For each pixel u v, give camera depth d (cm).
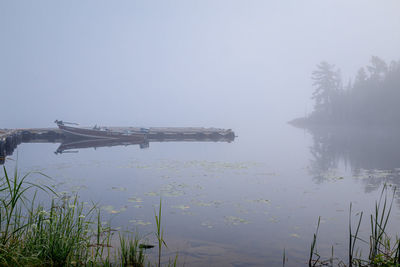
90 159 1908
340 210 827
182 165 1683
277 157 2108
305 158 2047
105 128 3803
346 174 1407
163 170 1505
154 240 585
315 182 1220
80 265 436
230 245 576
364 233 648
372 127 6956
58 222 467
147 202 885
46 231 451
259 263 496
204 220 728
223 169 1555
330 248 569
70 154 2186
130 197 943
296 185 1157
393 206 864
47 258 426
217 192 1034
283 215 777
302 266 490
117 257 491
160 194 992
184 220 726
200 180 1247
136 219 719
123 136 3350
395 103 6769
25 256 405
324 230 668
